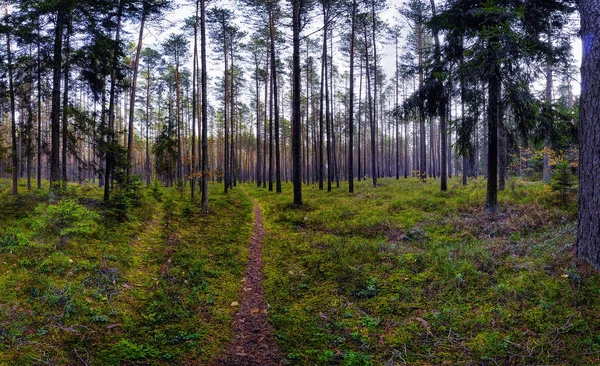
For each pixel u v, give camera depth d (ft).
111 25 47.93
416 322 16.85
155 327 16.60
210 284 22.47
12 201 38.88
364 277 22.59
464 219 35.35
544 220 29.76
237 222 43.01
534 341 14.15
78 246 25.88
